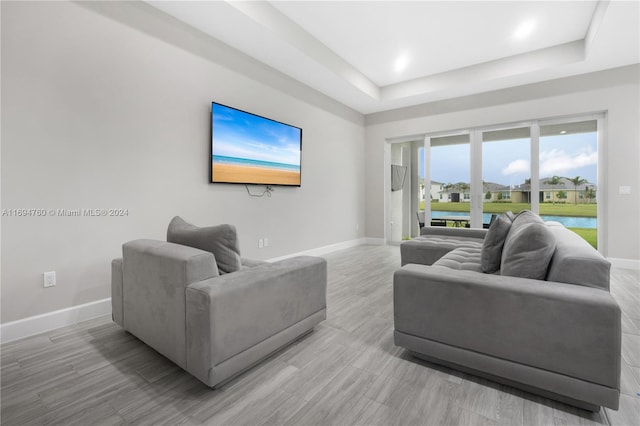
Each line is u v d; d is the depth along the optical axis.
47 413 1.26
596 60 3.63
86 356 1.73
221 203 3.26
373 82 4.98
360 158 5.87
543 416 1.23
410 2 2.98
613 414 1.24
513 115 4.50
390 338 1.95
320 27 3.42
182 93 2.87
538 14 3.17
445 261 2.26
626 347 1.80
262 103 3.71
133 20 2.50
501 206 4.72
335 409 1.28
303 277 1.87
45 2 2.04
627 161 3.77
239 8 2.70
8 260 1.93
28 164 1.99
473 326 1.46
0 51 1.87
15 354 1.75
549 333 1.29
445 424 1.19
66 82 2.14
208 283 1.40
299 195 4.37
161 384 1.46
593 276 1.34
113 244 2.40
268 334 1.62
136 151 2.54
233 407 1.29
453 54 4.05
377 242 5.95
